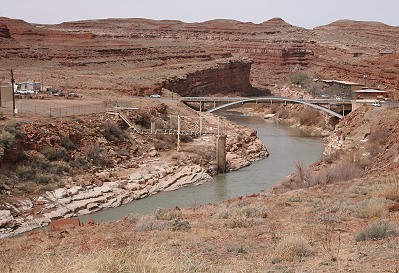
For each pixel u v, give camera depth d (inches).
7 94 2556.6
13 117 2251.5
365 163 2026.3
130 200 1940.2
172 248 652.7
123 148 2439.7
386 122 2913.4
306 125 4431.6
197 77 6008.9
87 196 1855.3
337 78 6614.2
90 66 5684.1
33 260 633.0
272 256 572.7
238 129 3341.5
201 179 2300.7
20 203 1674.5
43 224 1599.4
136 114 2856.8
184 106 3873.0
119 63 6023.6
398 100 4495.6
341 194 1087.6
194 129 3161.9
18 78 4119.1
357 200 996.6
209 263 549.3
